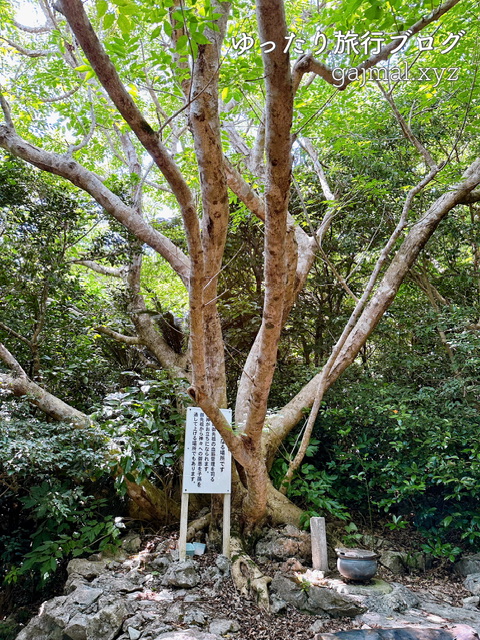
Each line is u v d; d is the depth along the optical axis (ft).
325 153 26.45
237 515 17.70
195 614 12.57
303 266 21.53
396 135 24.45
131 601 13.10
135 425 17.35
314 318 28.35
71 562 15.53
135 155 26.07
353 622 12.78
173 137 26.12
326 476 18.94
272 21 8.00
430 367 23.80
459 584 16.31
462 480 16.70
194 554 16.22
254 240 26.61
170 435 21.01
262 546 16.57
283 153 9.59
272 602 13.53
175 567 14.53
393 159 24.00
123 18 7.68
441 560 17.97
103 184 21.17
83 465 16.75
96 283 32.37
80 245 29.40
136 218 19.48
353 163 23.73
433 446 18.20
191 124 12.40
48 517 17.06
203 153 12.63
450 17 16.67
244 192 16.97
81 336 22.90
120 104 7.88
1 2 22.43
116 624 11.91
